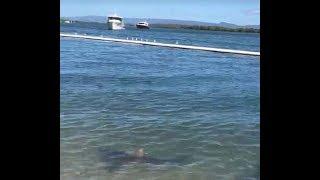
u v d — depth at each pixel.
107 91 18.22
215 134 10.80
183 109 14.67
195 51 46.03
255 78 25.53
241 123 12.38
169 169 7.68
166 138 10.22
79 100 15.66
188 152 8.93
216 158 8.48
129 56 37.88
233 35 143.88
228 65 33.16
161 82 22.38
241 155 8.71
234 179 7.13
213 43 77.44
